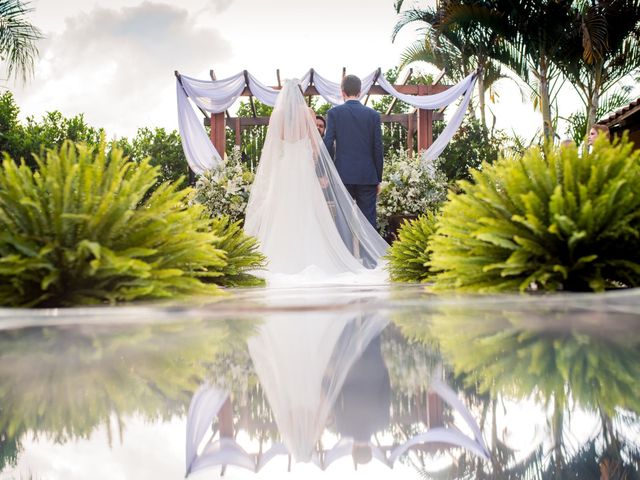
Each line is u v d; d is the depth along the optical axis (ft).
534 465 1.99
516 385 2.95
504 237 6.91
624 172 6.68
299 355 3.69
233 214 26.13
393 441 2.29
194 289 6.98
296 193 17.46
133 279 6.22
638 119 27.48
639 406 2.59
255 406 2.67
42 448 2.16
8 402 2.68
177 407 2.66
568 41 39.29
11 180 5.98
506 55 41.63
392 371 3.25
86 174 6.09
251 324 4.92
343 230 18.61
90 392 2.88
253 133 42.65
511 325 4.57
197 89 30.83
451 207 7.77
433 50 44.68
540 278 6.53
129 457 2.06
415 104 32.60
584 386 2.90
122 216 6.21
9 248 5.84
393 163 30.32
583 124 42.19
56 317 5.14
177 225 6.91
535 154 7.38
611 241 6.60
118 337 4.28
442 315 5.19
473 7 38.55
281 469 2.03
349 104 20.35
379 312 5.51
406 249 12.28
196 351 3.80
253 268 12.43
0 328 4.58
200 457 2.12
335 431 2.36
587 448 2.14
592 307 5.33
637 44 39.93
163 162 49.29
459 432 2.31
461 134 39.11
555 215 6.32
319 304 6.12
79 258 5.87
